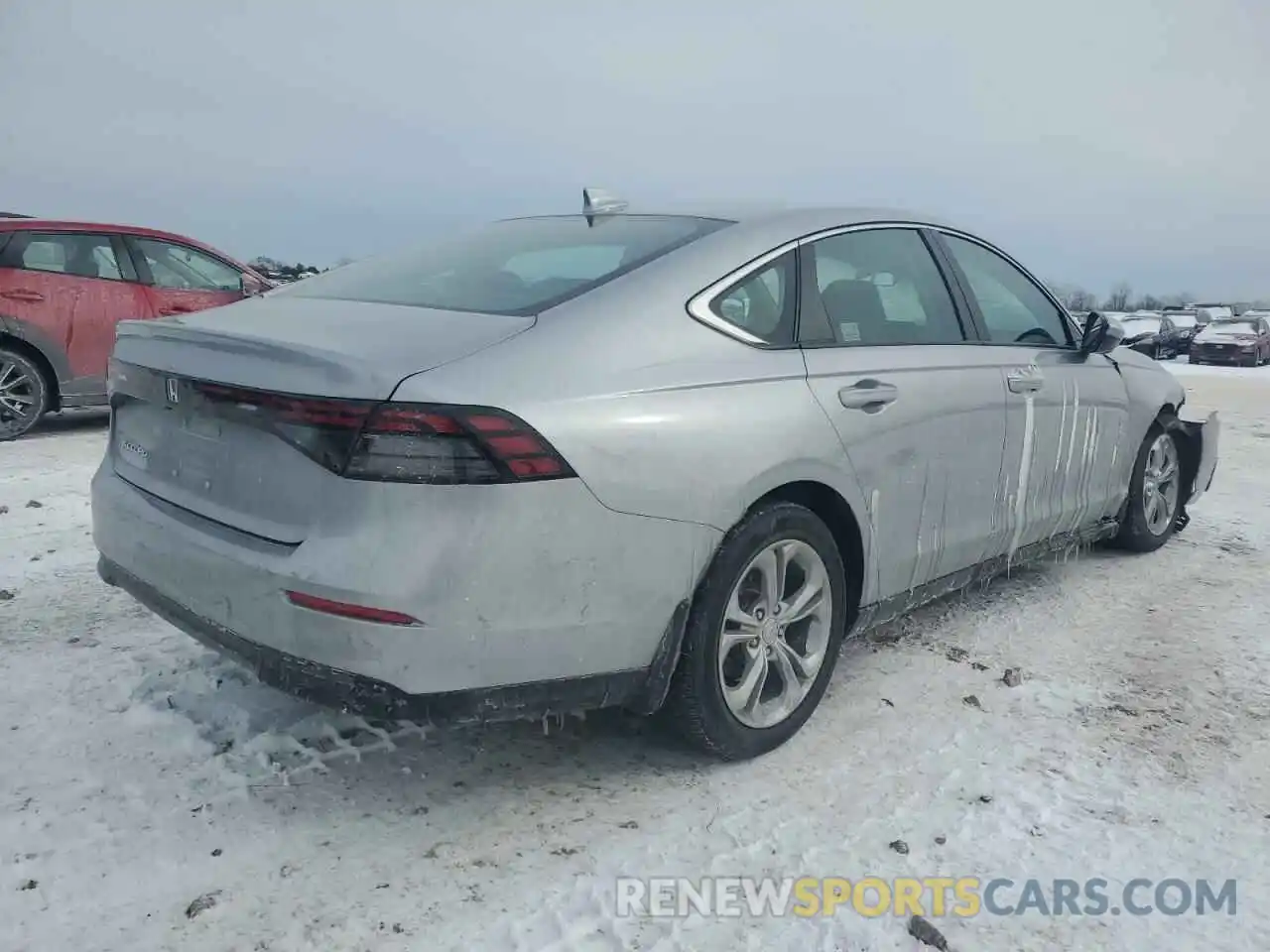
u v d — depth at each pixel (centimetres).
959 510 353
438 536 224
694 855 247
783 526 283
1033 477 392
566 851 248
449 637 226
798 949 217
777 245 309
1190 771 293
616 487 244
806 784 280
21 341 761
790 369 291
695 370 269
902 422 320
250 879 235
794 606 297
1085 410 421
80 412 943
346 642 224
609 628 248
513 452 229
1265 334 2956
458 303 279
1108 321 419
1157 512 512
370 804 266
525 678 240
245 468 249
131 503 284
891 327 338
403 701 228
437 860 243
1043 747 304
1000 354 377
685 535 258
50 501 563
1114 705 334
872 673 354
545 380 241
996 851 253
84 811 259
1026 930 225
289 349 239
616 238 314
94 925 218
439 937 217
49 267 774
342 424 226
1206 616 420
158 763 283
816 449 288
